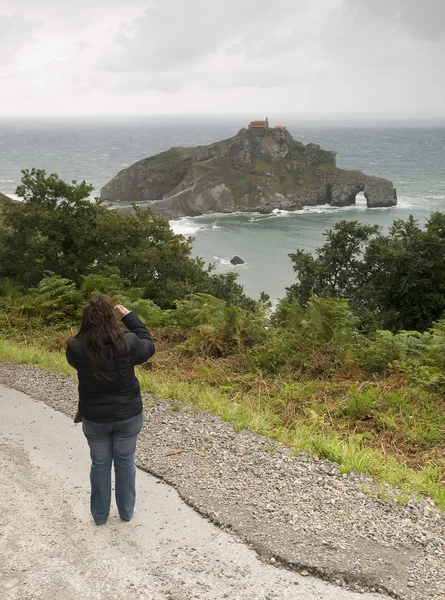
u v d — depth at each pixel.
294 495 4.68
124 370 3.86
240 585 3.59
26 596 3.50
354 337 10.55
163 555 3.91
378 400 7.62
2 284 19.08
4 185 190.75
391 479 5.05
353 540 4.03
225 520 4.29
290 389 8.27
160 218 25.98
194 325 12.34
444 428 6.87
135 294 14.77
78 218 23.59
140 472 5.16
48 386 7.95
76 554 3.94
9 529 4.26
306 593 3.51
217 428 6.18
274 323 12.12
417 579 3.62
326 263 26.39
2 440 5.98
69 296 14.30
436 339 9.69
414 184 189.75
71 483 5.00
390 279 24.59
